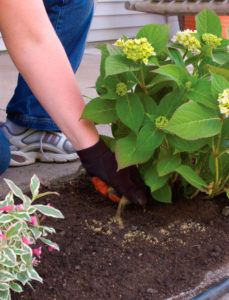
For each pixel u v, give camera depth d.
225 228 1.62
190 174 1.48
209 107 1.33
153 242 1.53
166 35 1.41
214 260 1.44
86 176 2.08
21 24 1.33
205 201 1.77
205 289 1.32
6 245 1.11
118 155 1.45
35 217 1.26
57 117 1.44
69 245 1.51
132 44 1.31
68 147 2.25
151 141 1.42
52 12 2.02
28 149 2.25
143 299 1.26
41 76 1.37
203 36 1.51
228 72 1.37
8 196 1.23
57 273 1.37
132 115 1.42
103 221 1.66
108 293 1.28
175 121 1.28
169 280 1.33
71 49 2.21
